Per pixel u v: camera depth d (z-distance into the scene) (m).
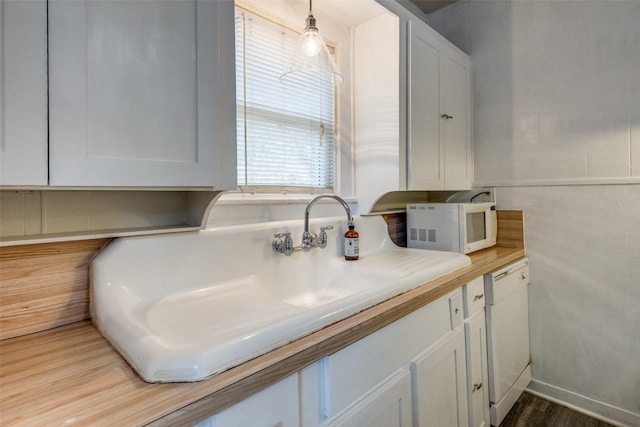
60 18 0.66
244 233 1.20
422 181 1.81
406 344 1.08
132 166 0.76
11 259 0.81
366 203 1.83
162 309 0.91
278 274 1.31
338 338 0.82
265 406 0.68
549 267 1.99
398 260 1.53
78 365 0.67
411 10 2.36
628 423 1.75
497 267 1.69
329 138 1.80
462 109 2.15
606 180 1.79
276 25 1.53
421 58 1.80
